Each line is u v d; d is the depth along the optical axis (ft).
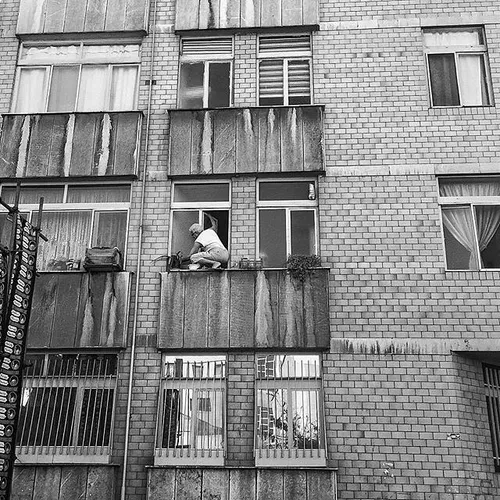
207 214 40.22
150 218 39.81
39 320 37.40
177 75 43.34
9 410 26.50
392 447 34.12
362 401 35.04
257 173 39.96
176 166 40.45
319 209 39.19
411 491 33.30
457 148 39.91
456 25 42.96
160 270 38.63
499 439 35.91
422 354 35.78
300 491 33.30
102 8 44.93
